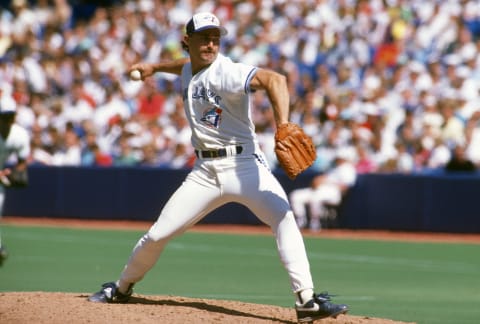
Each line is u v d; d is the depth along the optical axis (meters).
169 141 66.06
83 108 71.56
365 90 66.25
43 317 21.69
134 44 78.38
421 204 59.09
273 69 70.19
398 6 74.19
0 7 86.38
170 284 35.06
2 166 38.53
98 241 52.44
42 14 84.62
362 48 71.88
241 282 36.09
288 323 22.50
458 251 50.56
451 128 60.94
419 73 66.50
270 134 63.50
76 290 32.31
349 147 61.59
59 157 66.81
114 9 84.69
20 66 74.00
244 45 73.00
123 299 24.67
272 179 22.89
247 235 57.72
